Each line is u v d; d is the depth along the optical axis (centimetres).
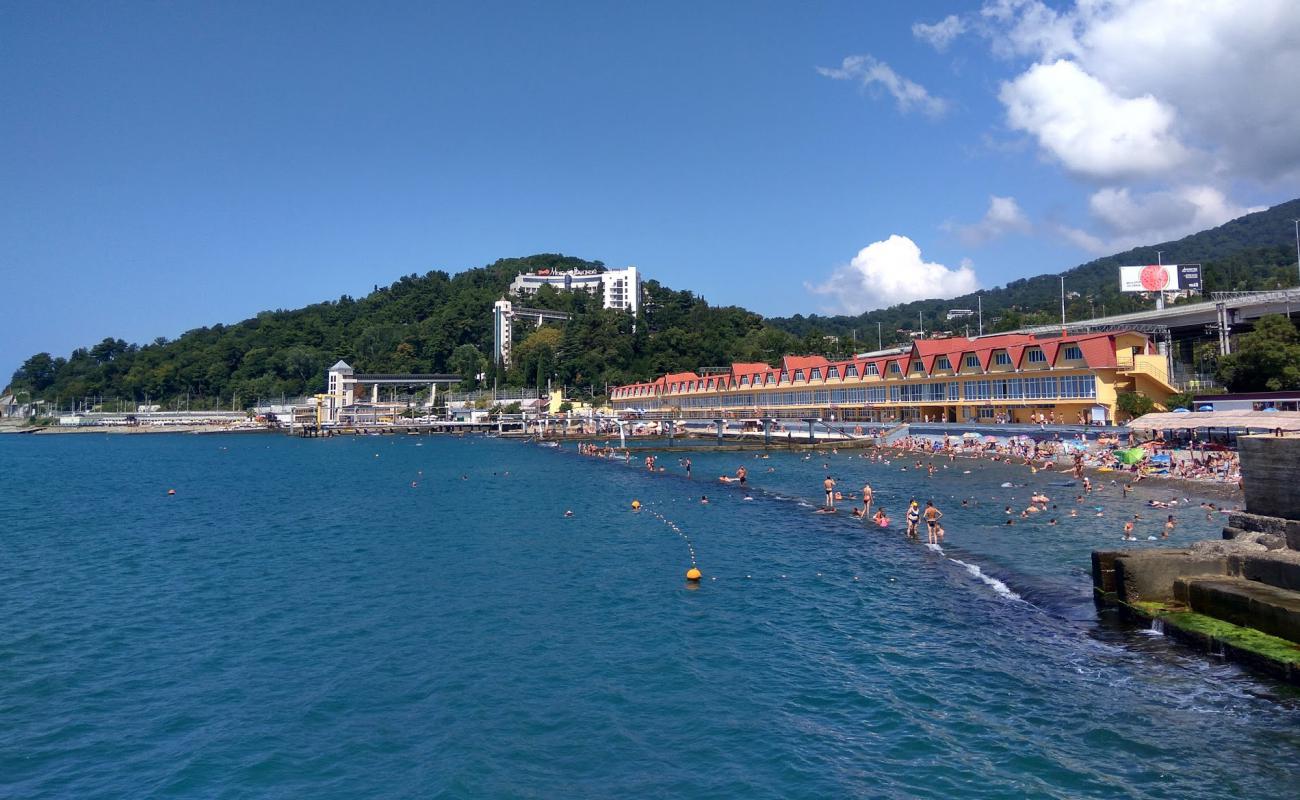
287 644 2434
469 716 1877
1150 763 1542
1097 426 6638
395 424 18425
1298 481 2341
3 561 3825
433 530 4544
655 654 2277
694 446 10638
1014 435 7469
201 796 1542
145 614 2803
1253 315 7962
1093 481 5384
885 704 1877
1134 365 7256
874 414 10450
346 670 2197
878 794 1480
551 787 1544
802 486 6112
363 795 1535
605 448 10694
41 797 1544
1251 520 2502
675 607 2764
